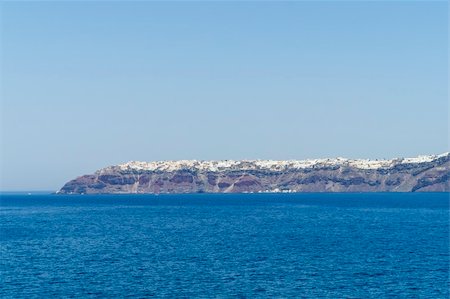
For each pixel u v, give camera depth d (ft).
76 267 324.60
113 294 255.70
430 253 376.07
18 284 277.85
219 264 332.60
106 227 623.77
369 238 477.77
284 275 295.89
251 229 584.81
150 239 479.41
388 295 251.60
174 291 260.42
